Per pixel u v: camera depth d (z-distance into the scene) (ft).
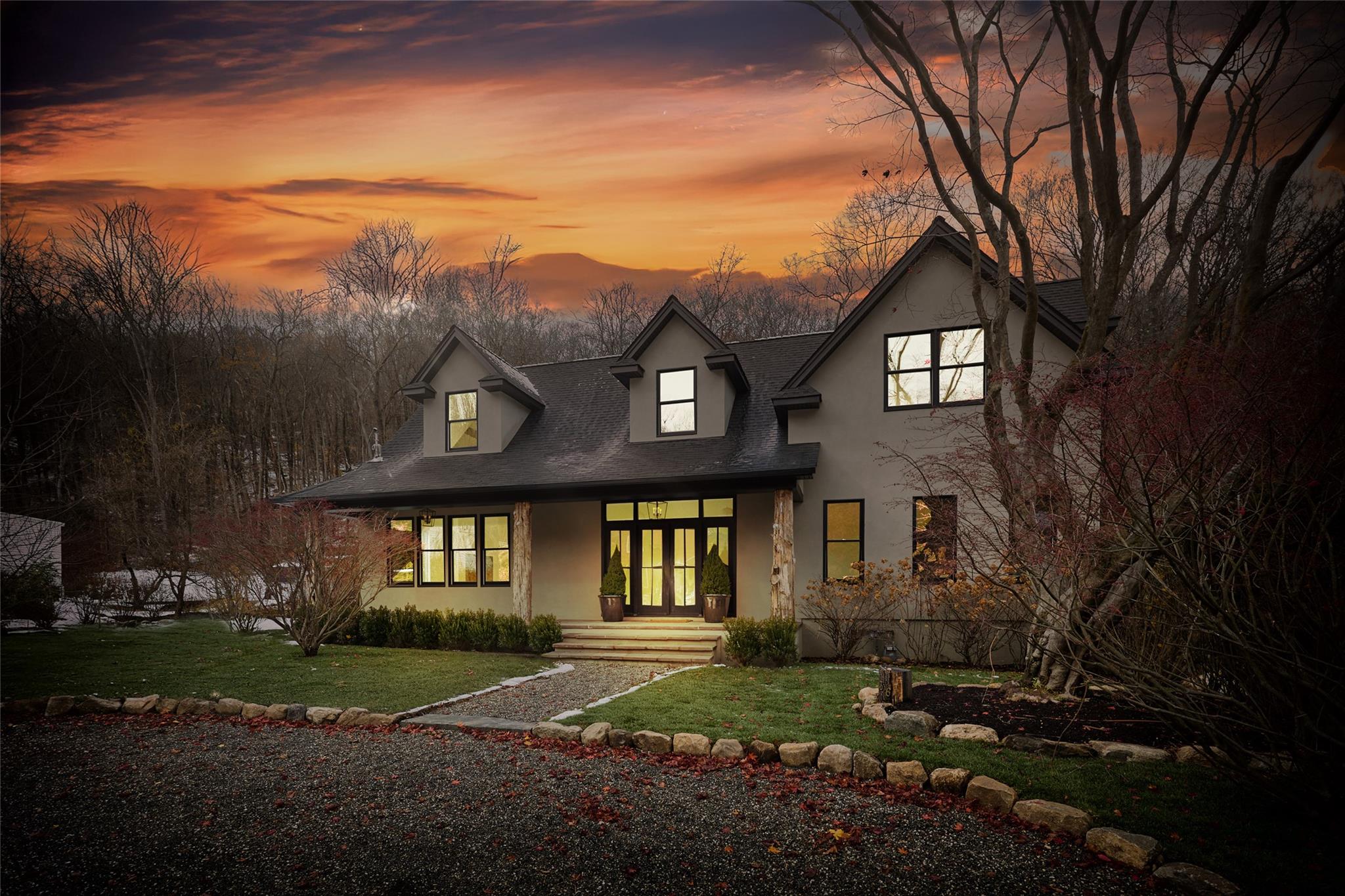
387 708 27.78
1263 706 15.43
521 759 21.12
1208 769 17.93
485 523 51.75
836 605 40.57
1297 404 15.24
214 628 55.52
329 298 137.18
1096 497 21.88
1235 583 15.19
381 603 53.11
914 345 41.34
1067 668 24.27
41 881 13.93
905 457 36.01
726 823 16.12
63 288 82.33
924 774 18.06
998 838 14.99
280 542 42.52
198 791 18.75
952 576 35.12
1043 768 18.21
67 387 58.54
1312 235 25.25
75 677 33.88
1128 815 15.28
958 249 39.42
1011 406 37.78
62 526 61.46
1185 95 33.96
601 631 43.98
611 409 53.52
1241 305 22.90
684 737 21.65
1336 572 14.90
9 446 52.49
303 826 16.38
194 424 102.78
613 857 14.61
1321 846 13.92
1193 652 17.74
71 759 21.80
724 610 43.42
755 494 44.88
